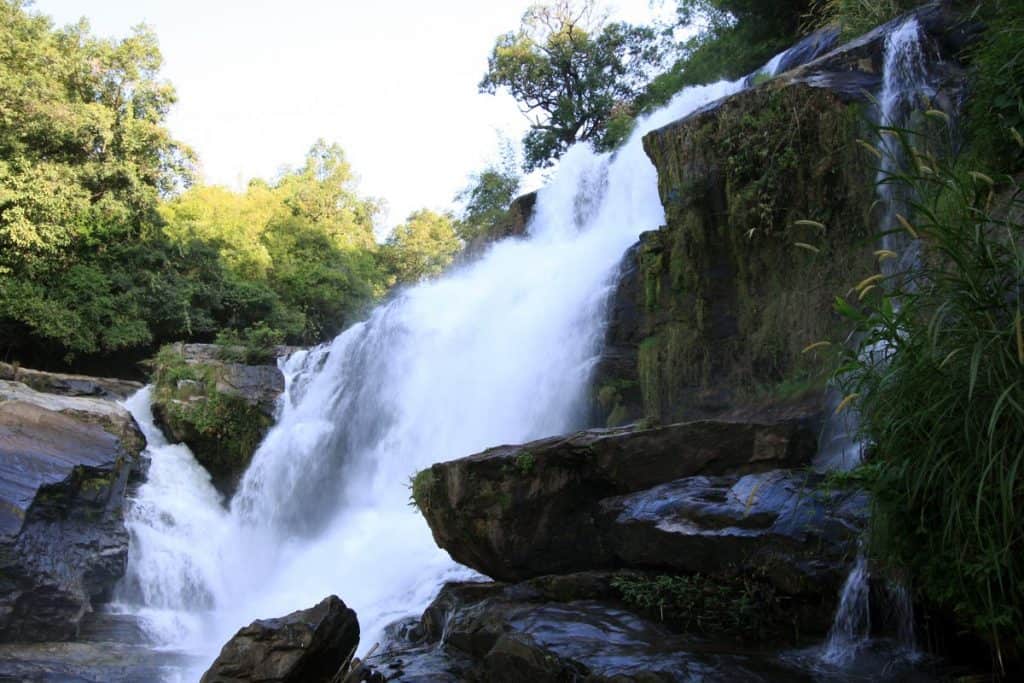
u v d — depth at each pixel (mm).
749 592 6004
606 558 7516
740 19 22625
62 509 12992
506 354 15734
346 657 6551
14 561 11453
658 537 6859
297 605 13734
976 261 4367
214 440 20219
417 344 18547
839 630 5570
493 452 8453
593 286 14195
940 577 4480
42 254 25094
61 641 12016
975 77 8531
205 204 37594
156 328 27578
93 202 27797
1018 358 3932
